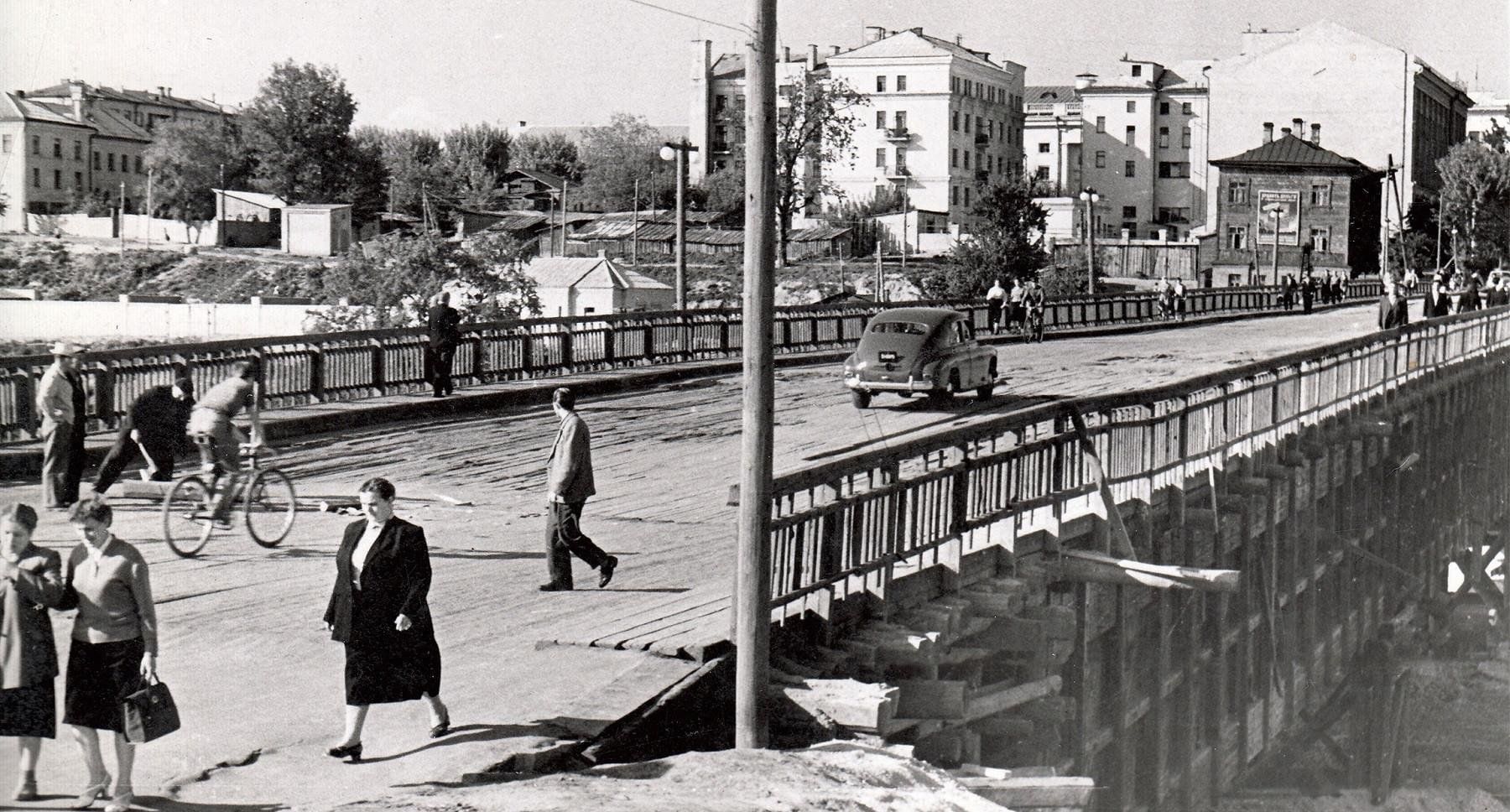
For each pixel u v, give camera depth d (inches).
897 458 508.7
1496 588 1558.8
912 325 1218.6
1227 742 872.3
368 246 1983.3
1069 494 626.8
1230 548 850.8
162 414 734.5
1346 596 1144.8
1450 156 3388.3
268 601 537.6
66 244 3777.1
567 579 569.6
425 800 334.3
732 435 1057.5
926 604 530.0
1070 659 639.8
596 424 1109.1
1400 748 1123.3
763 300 412.8
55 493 719.1
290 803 333.7
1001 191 2780.5
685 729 428.5
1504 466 1721.2
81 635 329.7
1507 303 1963.6
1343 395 1089.4
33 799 334.6
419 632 374.0
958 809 389.4
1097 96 5521.7
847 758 406.3
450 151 5556.1
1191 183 5506.9
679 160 1578.5
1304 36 4094.5
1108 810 688.4
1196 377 773.3
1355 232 3959.2
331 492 796.0
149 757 366.6
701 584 583.8
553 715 402.3
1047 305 2094.0
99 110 4690.0
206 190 4532.5
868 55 5177.2
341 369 1112.8
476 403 1160.8
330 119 4658.0
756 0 406.3
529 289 1859.0
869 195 5201.8
